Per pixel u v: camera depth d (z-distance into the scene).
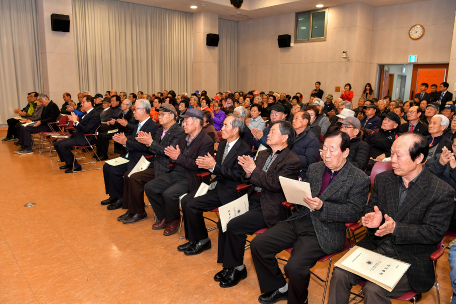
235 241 2.29
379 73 9.94
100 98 7.79
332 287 1.69
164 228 3.24
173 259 2.67
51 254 2.71
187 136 3.14
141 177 3.33
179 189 3.01
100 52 10.12
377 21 9.68
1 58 8.84
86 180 4.80
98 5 9.89
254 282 2.38
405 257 1.71
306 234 2.02
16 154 6.35
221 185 2.72
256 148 4.57
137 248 2.84
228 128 2.66
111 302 2.11
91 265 2.55
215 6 10.58
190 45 11.88
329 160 1.96
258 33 12.12
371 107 5.41
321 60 10.31
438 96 7.27
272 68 11.81
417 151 1.64
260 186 2.23
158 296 2.18
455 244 1.68
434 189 1.67
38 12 9.00
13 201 3.91
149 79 11.23
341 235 1.99
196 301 2.14
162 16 11.14
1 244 2.87
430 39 8.77
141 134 3.09
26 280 2.35
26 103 9.29
